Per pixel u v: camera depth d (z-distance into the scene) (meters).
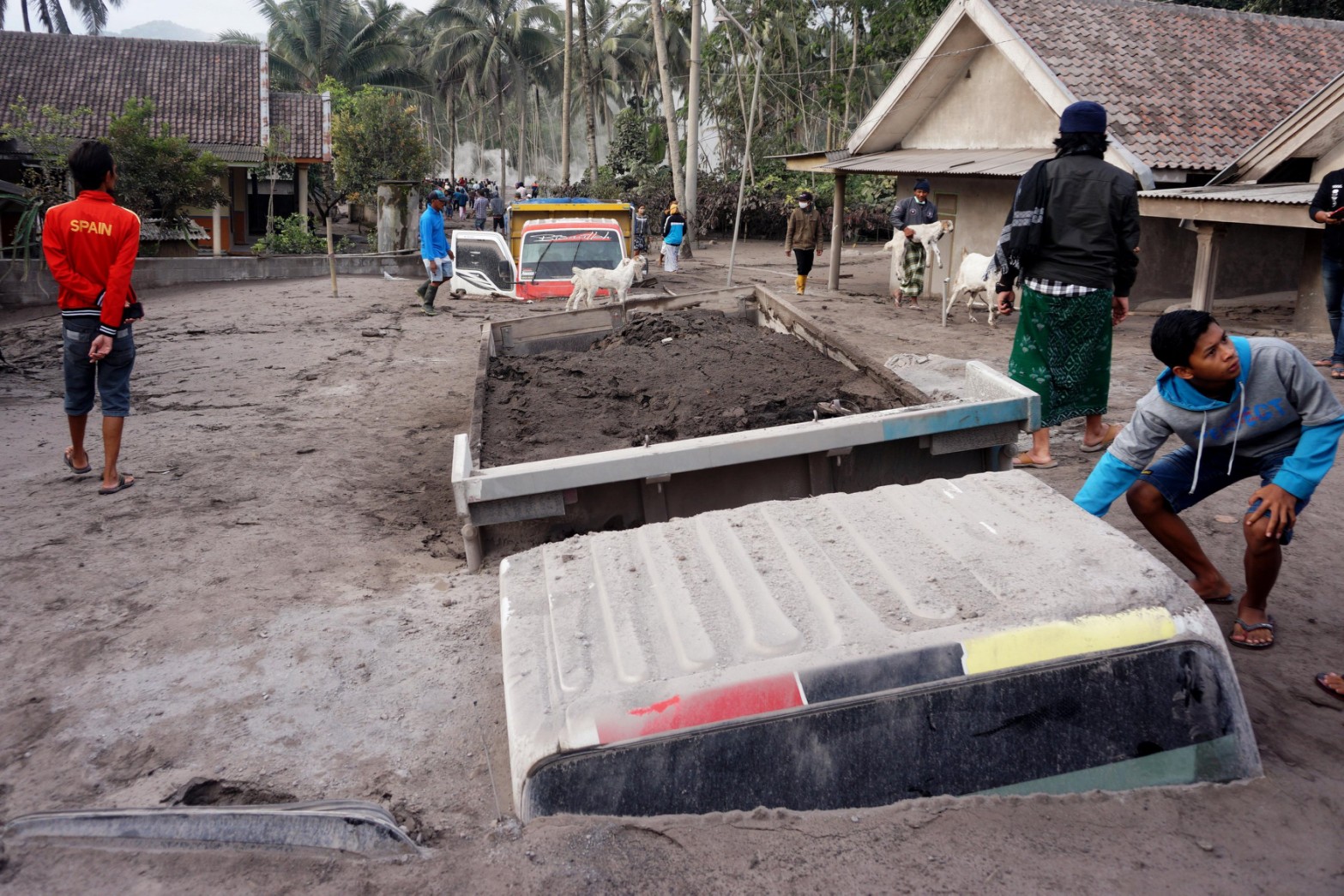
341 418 8.41
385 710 3.69
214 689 3.85
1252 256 14.34
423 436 7.86
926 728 2.66
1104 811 2.70
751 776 2.62
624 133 45.19
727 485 4.64
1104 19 16.16
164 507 6.02
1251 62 16.22
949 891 2.38
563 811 2.62
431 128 80.81
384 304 16.06
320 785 3.21
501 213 37.09
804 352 6.85
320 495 6.32
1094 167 5.44
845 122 43.28
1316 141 11.98
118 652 4.15
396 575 5.00
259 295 17.45
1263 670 3.72
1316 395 3.48
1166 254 14.30
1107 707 2.75
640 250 25.92
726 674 2.65
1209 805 2.77
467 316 14.63
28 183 23.23
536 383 6.73
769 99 42.50
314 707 3.71
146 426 8.09
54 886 2.59
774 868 2.44
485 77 66.75
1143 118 14.12
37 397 9.40
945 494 3.57
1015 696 2.69
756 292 8.74
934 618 2.78
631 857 2.48
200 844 2.71
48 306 16.91
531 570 3.47
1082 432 7.02
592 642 2.92
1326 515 5.31
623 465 4.34
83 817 2.77
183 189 24.03
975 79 16.75
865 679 2.63
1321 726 3.32
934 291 17.89
